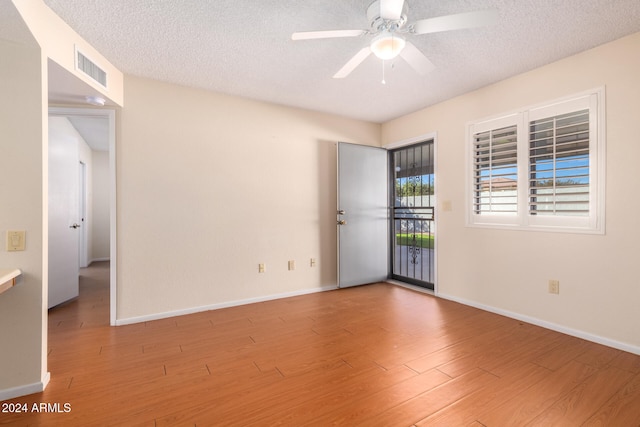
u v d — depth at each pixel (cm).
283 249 362
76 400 166
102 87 243
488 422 149
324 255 393
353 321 285
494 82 300
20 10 150
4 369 168
